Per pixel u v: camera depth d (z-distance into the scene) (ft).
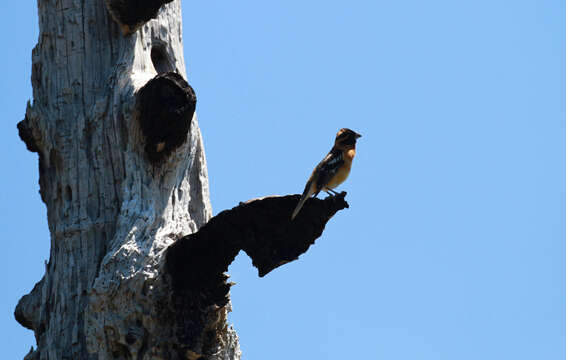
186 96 52.54
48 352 51.26
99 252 52.42
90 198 53.36
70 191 53.98
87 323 50.29
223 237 49.85
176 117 52.26
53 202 54.60
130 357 49.85
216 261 50.47
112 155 53.72
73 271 52.31
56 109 55.26
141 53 56.85
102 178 53.47
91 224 52.80
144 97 52.95
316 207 50.06
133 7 54.39
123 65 55.57
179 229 53.52
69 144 54.39
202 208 57.93
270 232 50.26
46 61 56.44
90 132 54.39
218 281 51.19
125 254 50.70
